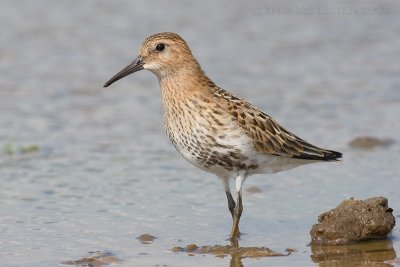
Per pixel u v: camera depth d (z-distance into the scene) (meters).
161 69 17.03
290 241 16.03
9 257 15.09
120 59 29.05
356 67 28.67
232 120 16.45
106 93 26.59
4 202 18.25
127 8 33.97
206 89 16.70
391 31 32.22
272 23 33.06
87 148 22.09
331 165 20.62
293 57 29.75
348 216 15.84
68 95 26.25
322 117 24.28
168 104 16.98
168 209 17.95
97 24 32.19
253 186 19.31
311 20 33.41
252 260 14.97
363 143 21.92
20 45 30.12
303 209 17.88
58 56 29.36
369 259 14.91
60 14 32.97
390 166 20.39
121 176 20.06
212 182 19.69
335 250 15.41
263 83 27.30
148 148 22.17
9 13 32.84
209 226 17.00
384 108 24.95
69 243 15.89
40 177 19.95
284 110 24.89
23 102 25.62
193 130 16.59
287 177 19.91
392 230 16.30
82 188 19.22
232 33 31.77
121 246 15.76
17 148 21.95
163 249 15.62
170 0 35.03
